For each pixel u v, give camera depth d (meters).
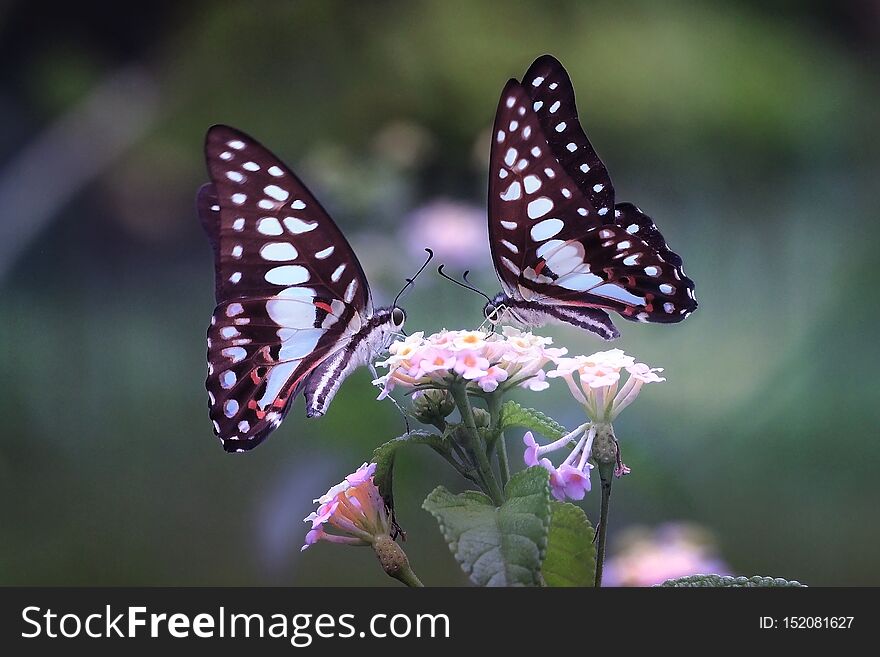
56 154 1.55
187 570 1.03
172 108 1.55
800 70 1.63
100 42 1.56
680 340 1.22
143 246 1.64
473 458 0.76
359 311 0.80
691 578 0.75
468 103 1.44
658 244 0.79
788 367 1.24
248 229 0.79
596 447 0.75
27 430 1.26
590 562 0.75
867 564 1.01
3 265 1.47
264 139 1.51
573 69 1.52
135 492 1.17
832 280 1.43
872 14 1.70
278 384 0.80
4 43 1.57
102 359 1.37
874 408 1.18
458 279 0.96
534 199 0.79
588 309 0.79
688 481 0.99
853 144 1.65
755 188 1.59
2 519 1.14
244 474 1.15
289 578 1.01
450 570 0.98
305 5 1.44
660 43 1.54
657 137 1.57
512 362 0.76
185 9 1.52
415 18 1.46
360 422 0.91
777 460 1.14
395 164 0.96
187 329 1.45
